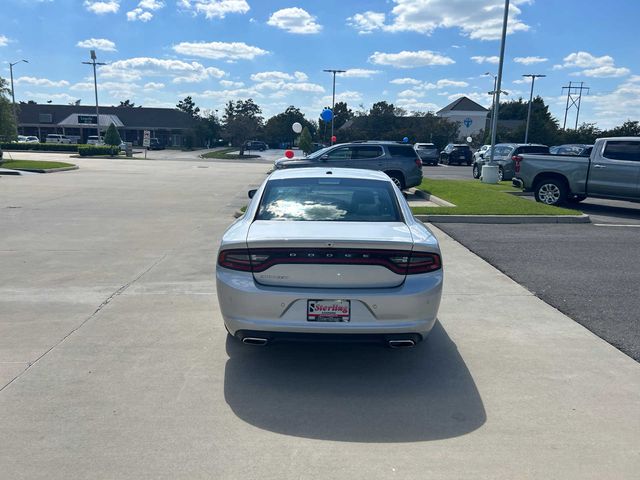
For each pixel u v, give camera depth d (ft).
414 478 9.81
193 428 11.43
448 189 53.57
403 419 11.93
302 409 12.33
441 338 16.56
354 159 53.93
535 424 11.70
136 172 87.30
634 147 42.32
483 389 13.33
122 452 10.53
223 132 235.81
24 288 21.16
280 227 14.21
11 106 103.91
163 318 17.93
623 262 25.72
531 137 220.23
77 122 251.60
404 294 12.94
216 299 19.98
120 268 24.32
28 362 14.47
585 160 44.19
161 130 263.70
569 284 22.07
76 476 9.79
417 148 134.82
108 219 37.68
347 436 11.21
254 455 10.48
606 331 16.99
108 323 17.42
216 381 13.61
